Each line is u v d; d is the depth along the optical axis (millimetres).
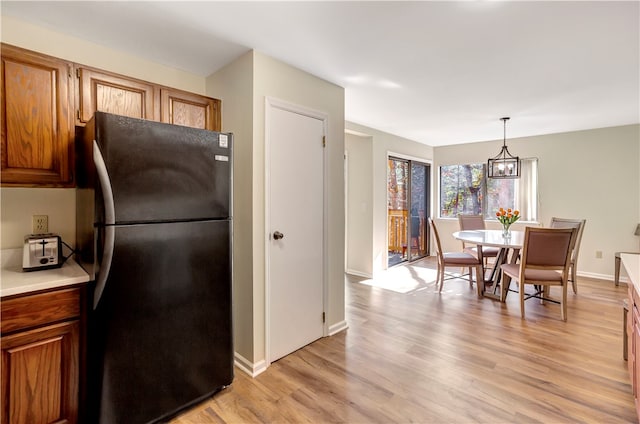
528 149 5156
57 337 1487
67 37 1971
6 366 1355
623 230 4391
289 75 2398
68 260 1932
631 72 2559
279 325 2363
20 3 1644
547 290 3688
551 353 2395
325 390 1982
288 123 2404
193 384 1784
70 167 1770
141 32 1945
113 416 1500
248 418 1741
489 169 4207
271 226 2287
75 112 1779
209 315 1848
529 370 2168
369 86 2871
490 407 1801
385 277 4738
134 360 1559
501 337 2684
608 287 4105
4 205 1796
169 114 2152
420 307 3449
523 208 5195
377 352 2459
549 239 3004
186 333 1748
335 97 2822
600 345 2512
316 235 2654
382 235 4949
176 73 2449
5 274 1580
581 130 4668
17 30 1802
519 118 4023
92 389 1499
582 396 1884
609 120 4098
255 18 1801
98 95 1859
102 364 1469
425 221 6211
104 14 1755
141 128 1558
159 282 1633
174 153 1674
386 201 4996
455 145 5969
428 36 2002
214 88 2500
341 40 2049
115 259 1482
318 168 2662
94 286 1493
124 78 1958
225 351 1932
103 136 1442
